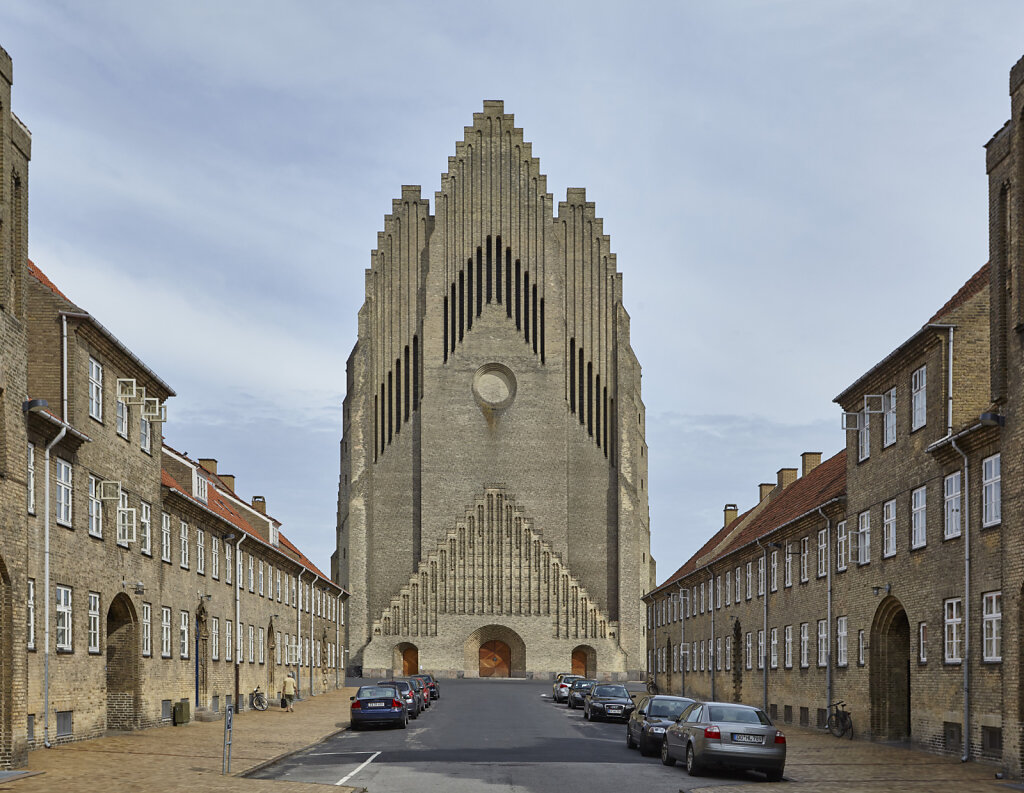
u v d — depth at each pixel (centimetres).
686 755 2869
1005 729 2812
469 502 11269
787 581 5172
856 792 2411
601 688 5328
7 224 2689
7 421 2650
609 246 11794
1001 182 2969
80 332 3428
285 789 2333
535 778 2664
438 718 5428
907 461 3697
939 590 3403
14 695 2644
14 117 2789
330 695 7912
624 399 11562
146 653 4069
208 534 5041
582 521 11456
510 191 11725
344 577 11256
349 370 11612
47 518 3127
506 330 11556
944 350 3431
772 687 5372
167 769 2731
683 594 7869
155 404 4097
